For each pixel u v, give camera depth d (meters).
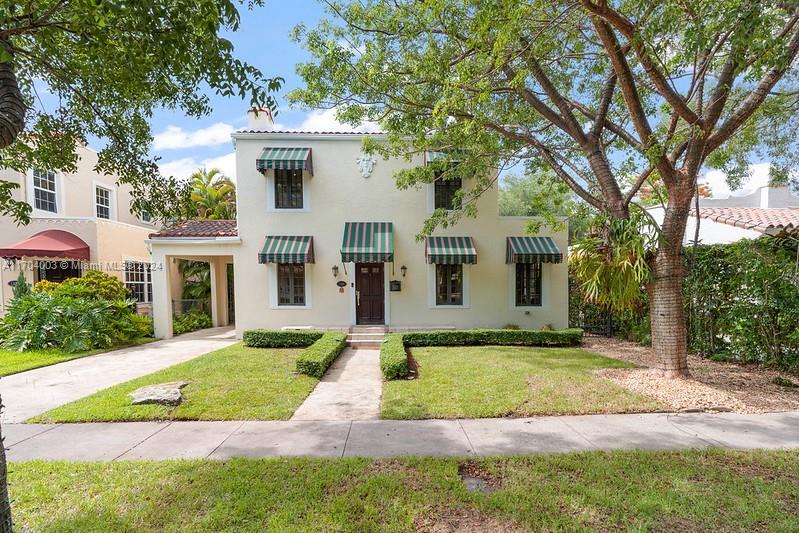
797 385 8.87
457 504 4.38
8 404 8.25
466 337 14.97
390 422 7.08
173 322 19.64
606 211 10.01
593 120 11.28
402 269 17.64
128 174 6.42
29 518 4.12
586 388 8.89
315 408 7.91
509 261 17.47
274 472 5.07
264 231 17.50
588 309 18.27
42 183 20.53
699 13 6.81
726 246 11.66
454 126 11.28
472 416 7.33
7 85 3.19
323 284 17.56
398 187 14.48
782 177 14.07
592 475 4.98
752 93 8.62
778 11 7.70
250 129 17.73
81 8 3.58
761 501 4.39
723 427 6.71
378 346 15.23
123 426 6.93
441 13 9.09
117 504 4.40
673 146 10.12
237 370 10.78
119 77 5.00
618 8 8.17
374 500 4.45
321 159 17.66
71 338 14.07
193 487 4.73
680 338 9.27
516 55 8.62
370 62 10.57
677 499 4.43
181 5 3.53
